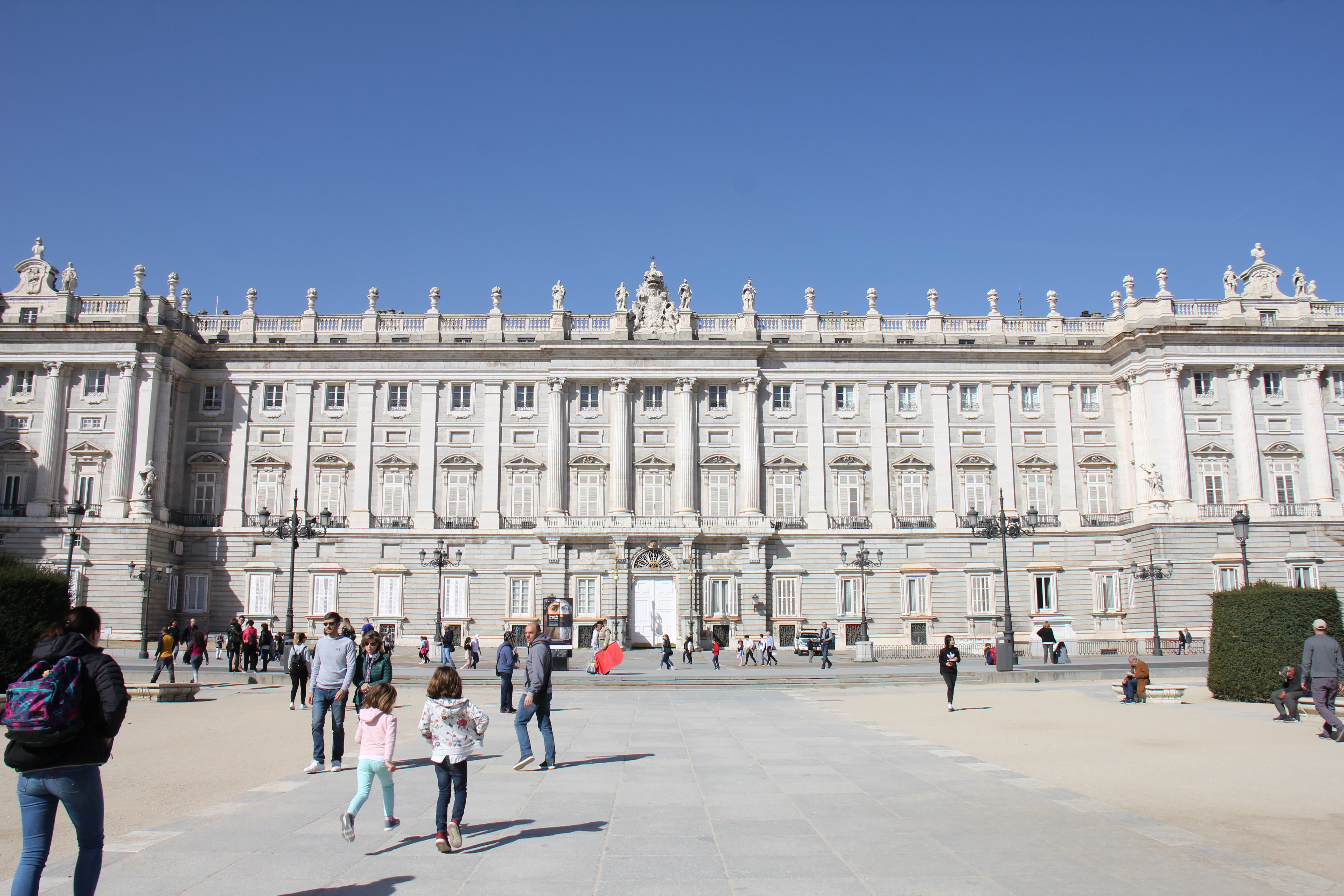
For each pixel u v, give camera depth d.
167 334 66.00
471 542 67.81
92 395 66.25
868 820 13.68
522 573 67.12
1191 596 64.56
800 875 10.94
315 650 18.66
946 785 16.38
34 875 8.63
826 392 71.25
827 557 68.69
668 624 66.81
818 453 70.12
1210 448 67.44
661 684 41.34
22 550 63.09
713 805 14.72
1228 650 31.12
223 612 66.69
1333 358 68.75
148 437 64.94
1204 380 68.88
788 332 72.31
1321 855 11.83
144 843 12.46
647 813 14.17
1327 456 67.75
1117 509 70.38
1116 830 13.04
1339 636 29.89
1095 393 71.81
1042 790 15.82
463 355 70.06
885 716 27.86
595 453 69.62
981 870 11.14
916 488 70.25
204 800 15.41
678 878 10.87
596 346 69.44
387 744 12.66
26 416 66.12
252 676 41.06
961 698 33.72
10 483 65.12
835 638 67.62
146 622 53.22
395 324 71.50
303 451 69.00
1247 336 68.00
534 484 69.06
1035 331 73.12
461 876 10.95
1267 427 68.56
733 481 69.81
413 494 68.88
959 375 71.44
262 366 69.94
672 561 67.31
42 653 9.05
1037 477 70.56
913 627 68.12
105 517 63.34
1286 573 65.00
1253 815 14.05
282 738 23.28
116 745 21.88
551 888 10.49
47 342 65.81
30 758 8.64
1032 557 69.19
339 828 13.28
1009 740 22.19
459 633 66.62
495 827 13.30
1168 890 10.38
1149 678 38.00
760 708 30.50
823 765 18.50
